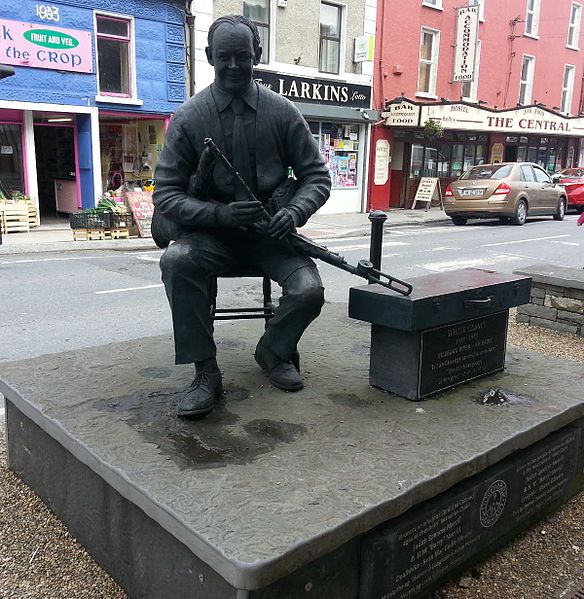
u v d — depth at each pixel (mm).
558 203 17625
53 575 2475
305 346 3789
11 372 3240
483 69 22125
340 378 3238
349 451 2412
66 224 13875
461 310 2930
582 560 2656
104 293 7645
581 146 27297
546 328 6020
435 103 18359
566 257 10680
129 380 3148
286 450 2416
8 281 8266
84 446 2424
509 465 2639
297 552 1821
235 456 2361
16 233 12539
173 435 2533
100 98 13273
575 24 25609
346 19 17344
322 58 17312
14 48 11969
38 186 14633
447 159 21516
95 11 12898
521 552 2711
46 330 6004
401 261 10141
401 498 2107
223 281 8625
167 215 2850
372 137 18953
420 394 2934
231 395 2986
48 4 12266
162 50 14055
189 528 1905
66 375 3209
